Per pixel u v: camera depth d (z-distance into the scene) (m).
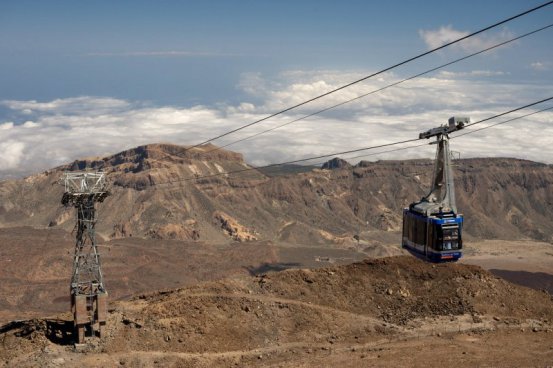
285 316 113.31
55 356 99.19
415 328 112.50
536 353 99.56
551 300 126.00
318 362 97.50
